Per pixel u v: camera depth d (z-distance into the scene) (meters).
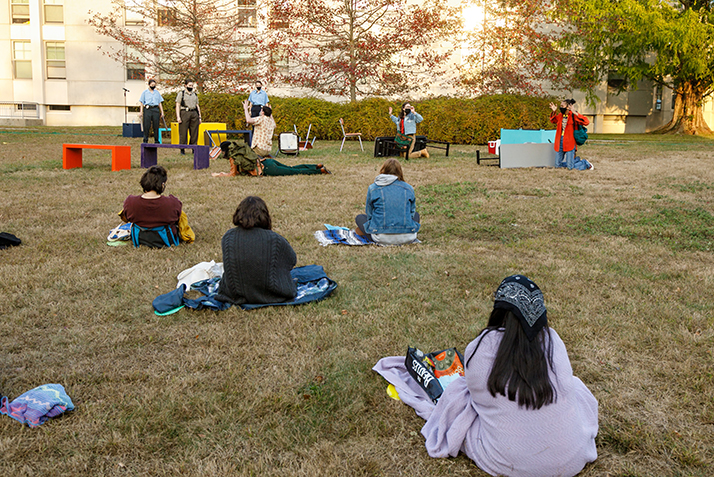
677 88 27.86
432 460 2.51
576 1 22.22
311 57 24.77
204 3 22.44
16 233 6.05
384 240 5.97
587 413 2.53
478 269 5.14
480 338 2.31
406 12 22.72
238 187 9.20
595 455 2.45
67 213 7.07
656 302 4.36
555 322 3.96
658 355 3.49
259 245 4.04
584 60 23.73
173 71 22.81
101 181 9.53
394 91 22.03
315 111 20.56
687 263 5.37
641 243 6.17
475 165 12.66
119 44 30.03
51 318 3.91
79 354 3.42
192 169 11.41
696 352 3.52
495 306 2.29
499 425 2.25
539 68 24.17
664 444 2.63
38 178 9.70
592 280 4.88
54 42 30.23
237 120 20.69
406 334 3.78
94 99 30.69
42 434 2.63
